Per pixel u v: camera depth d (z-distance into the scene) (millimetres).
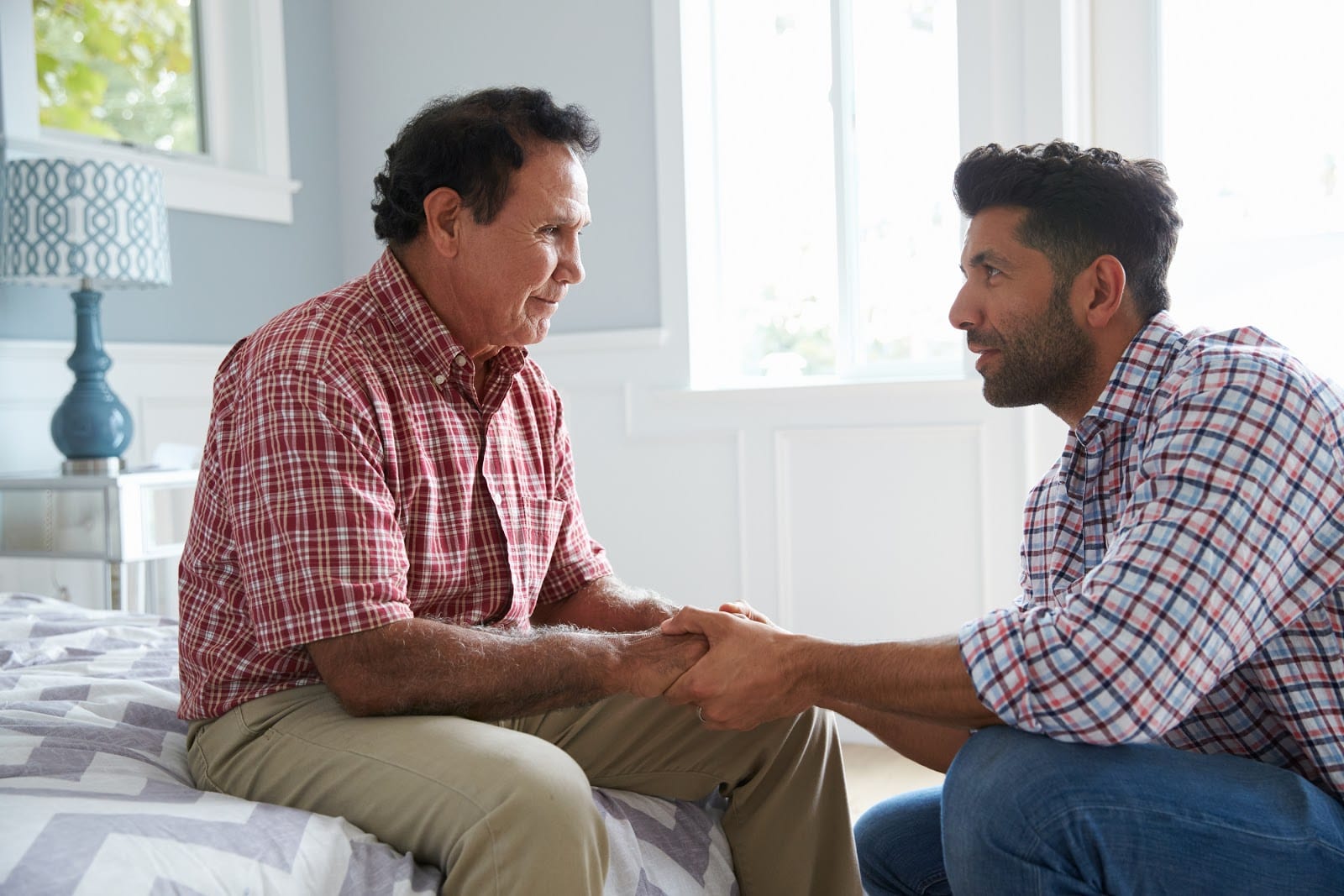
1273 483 1111
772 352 3652
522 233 1449
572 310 3711
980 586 3230
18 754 1354
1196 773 1128
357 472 1313
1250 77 2979
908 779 2896
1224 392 1152
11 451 2998
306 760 1301
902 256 3443
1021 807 1113
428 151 1440
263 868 1129
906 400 3287
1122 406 1285
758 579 3496
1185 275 3062
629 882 1322
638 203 3604
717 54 3637
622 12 3586
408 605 1317
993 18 3113
